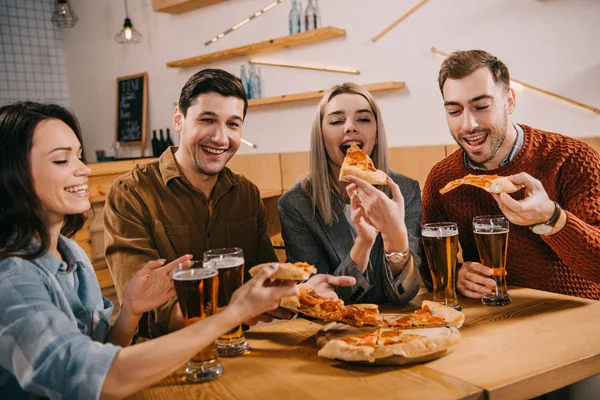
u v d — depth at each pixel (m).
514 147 1.91
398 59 3.52
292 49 4.03
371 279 1.65
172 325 1.48
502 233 1.46
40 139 1.14
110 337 1.32
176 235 1.84
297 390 1.02
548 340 1.20
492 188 1.44
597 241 1.51
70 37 5.67
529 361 1.09
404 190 1.91
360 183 1.47
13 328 1.00
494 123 1.77
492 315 1.40
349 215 1.90
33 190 1.14
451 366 1.08
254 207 1.99
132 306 1.30
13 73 5.34
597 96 2.81
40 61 5.57
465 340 1.23
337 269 1.64
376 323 1.29
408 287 1.56
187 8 4.52
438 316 1.30
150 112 5.04
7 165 1.12
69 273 1.33
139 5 4.96
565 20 2.86
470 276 1.58
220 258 1.23
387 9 3.52
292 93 4.08
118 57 5.25
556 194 1.88
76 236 3.77
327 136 1.87
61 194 1.16
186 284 1.09
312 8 3.83
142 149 5.06
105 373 0.96
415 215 1.88
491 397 0.97
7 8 5.28
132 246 1.73
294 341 1.32
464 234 1.99
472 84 1.75
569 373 1.07
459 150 2.05
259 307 1.07
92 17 5.41
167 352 0.98
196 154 1.75
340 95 1.87
